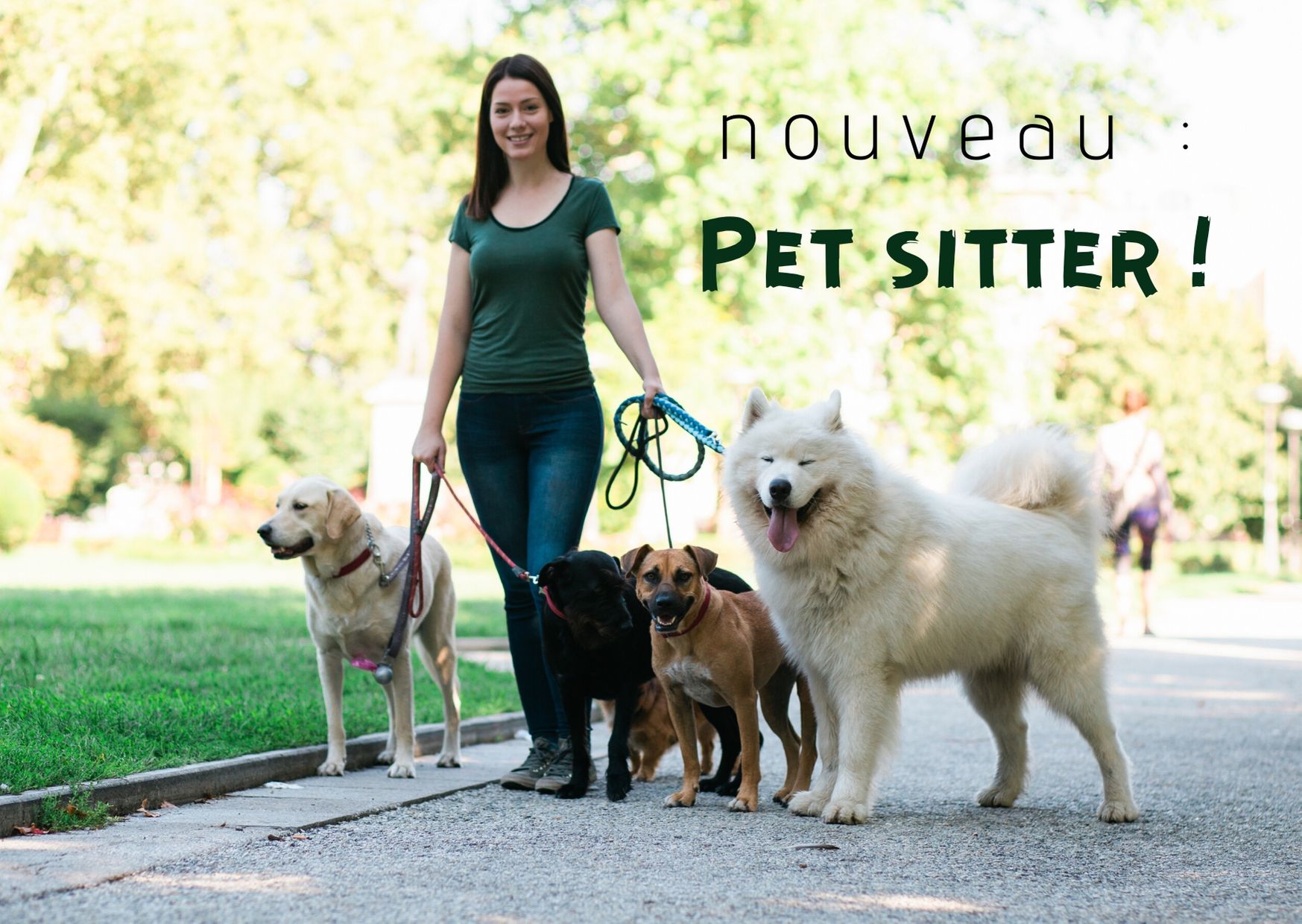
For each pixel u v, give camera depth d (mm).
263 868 4406
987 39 24594
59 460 38094
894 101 21203
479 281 6680
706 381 21266
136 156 33938
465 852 4777
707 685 5902
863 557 5625
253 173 36312
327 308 39312
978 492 6371
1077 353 43312
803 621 5754
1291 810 6105
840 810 5562
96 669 8750
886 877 4496
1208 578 36688
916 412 23016
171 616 13555
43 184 32812
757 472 5723
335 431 47031
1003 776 6258
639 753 6977
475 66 23281
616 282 6719
